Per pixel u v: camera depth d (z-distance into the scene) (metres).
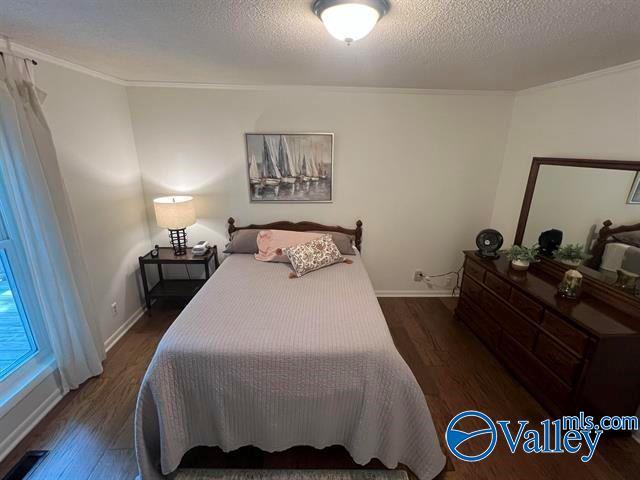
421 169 3.21
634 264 1.86
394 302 3.50
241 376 1.55
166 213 2.86
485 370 2.41
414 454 1.61
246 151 3.08
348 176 3.21
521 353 2.24
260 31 1.54
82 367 2.16
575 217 2.28
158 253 3.12
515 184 3.04
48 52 1.94
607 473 1.65
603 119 2.14
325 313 1.93
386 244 3.45
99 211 2.53
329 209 3.31
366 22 1.26
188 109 2.96
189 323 1.79
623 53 1.78
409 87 2.92
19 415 1.78
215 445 1.70
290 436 1.65
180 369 1.55
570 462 1.70
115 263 2.74
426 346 2.71
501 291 2.46
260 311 1.94
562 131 2.48
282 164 3.13
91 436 1.80
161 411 1.51
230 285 2.34
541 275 2.42
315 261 2.65
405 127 3.08
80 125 2.30
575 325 1.79
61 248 1.94
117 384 2.19
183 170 3.12
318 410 1.60
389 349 1.61
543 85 2.64
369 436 1.57
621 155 2.02
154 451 1.61
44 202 1.83
